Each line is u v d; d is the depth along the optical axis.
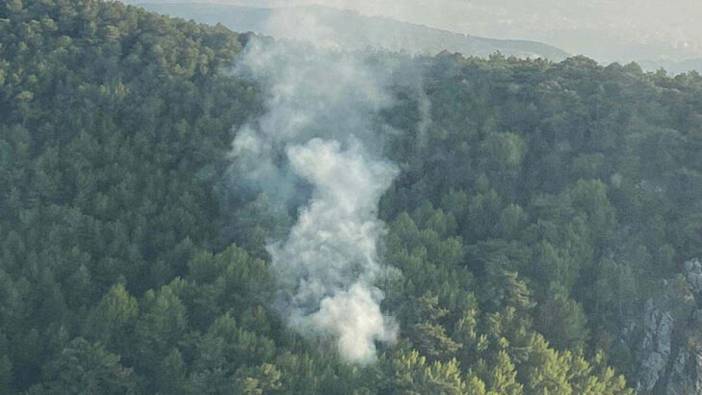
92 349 79.50
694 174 103.25
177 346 84.38
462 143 113.56
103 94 113.44
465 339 88.00
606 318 96.06
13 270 90.44
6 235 95.25
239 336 82.88
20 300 86.19
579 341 90.81
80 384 78.94
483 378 84.25
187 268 95.88
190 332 85.44
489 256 96.19
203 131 113.44
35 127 111.56
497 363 85.81
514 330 90.00
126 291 90.25
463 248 98.44
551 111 117.62
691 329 93.56
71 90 114.75
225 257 92.44
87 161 104.25
